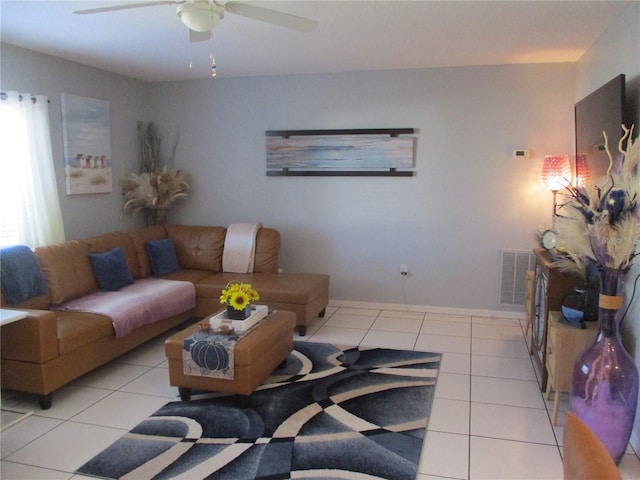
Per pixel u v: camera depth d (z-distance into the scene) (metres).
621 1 2.88
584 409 2.49
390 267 5.16
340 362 3.77
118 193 5.20
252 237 5.04
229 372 2.99
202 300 4.55
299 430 2.79
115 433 2.79
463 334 4.41
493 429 2.80
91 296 3.94
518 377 3.49
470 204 4.87
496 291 4.90
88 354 3.34
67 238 4.55
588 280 2.96
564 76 4.50
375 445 2.63
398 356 3.88
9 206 3.85
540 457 2.53
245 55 4.32
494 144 4.74
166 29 3.51
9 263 3.38
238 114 5.41
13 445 2.67
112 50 4.12
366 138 5.05
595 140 3.23
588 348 2.53
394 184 5.05
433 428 2.81
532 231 4.73
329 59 4.47
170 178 5.39
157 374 3.61
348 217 5.22
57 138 4.40
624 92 2.72
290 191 5.37
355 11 3.11
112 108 5.07
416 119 4.91
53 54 4.25
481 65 4.67
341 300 5.35
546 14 3.14
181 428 2.83
